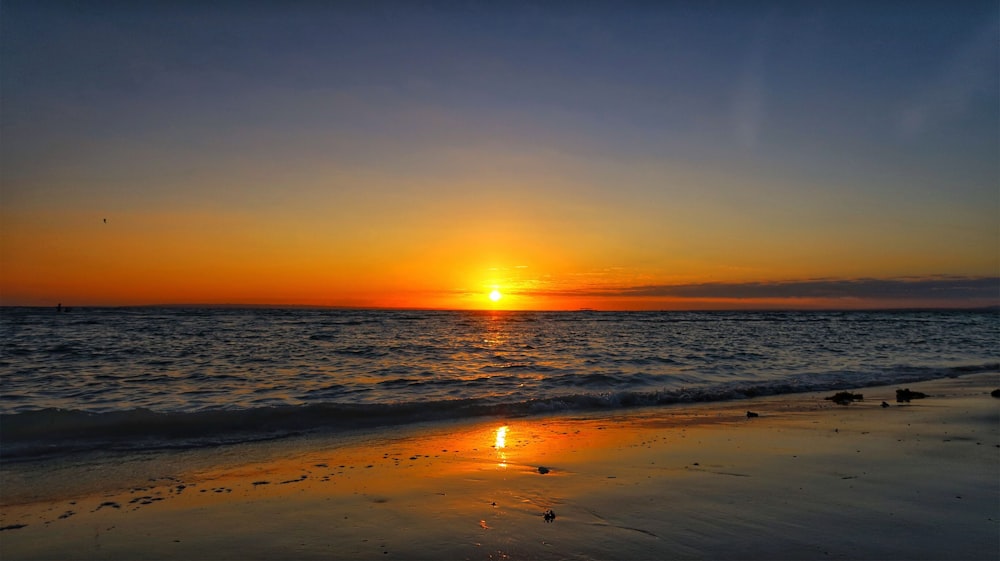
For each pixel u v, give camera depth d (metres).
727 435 10.03
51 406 12.84
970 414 11.91
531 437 10.05
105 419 10.41
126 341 32.62
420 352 27.66
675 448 8.98
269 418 11.16
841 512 5.88
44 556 5.02
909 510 5.93
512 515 5.89
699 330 51.75
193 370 19.86
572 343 34.47
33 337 35.12
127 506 6.34
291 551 5.06
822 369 21.39
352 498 6.51
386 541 5.24
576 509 6.04
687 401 14.48
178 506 6.32
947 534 5.29
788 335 43.53
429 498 6.48
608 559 4.80
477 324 63.66
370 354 26.52
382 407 12.20
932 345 33.62
